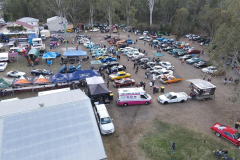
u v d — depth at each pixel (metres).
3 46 48.12
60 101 13.91
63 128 11.62
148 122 19.94
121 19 89.12
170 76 30.62
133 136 17.75
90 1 70.62
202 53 48.28
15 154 10.09
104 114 18.53
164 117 20.91
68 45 52.06
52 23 68.88
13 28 53.38
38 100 15.20
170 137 17.75
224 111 22.55
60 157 10.33
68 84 27.03
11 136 10.78
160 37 64.50
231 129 17.67
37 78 25.50
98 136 11.60
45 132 11.26
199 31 75.06
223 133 17.73
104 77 30.16
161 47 51.94
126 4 59.91
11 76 30.34
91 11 75.12
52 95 16.58
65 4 64.06
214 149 16.39
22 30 54.97
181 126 19.47
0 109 13.51
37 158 10.11
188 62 40.59
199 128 19.28
